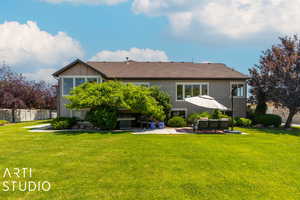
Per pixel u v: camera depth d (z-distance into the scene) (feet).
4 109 84.28
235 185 16.19
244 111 68.74
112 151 27.32
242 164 21.67
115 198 13.75
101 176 17.93
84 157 24.21
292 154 26.17
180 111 67.51
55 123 52.06
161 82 67.36
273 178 17.76
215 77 67.26
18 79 93.09
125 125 61.87
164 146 30.63
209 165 21.26
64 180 16.97
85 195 14.19
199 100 50.65
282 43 62.69
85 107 50.03
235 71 74.28
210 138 38.42
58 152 26.73
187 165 21.22
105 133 44.78
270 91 60.70
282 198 14.08
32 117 103.35
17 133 44.50
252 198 14.01
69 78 61.31
